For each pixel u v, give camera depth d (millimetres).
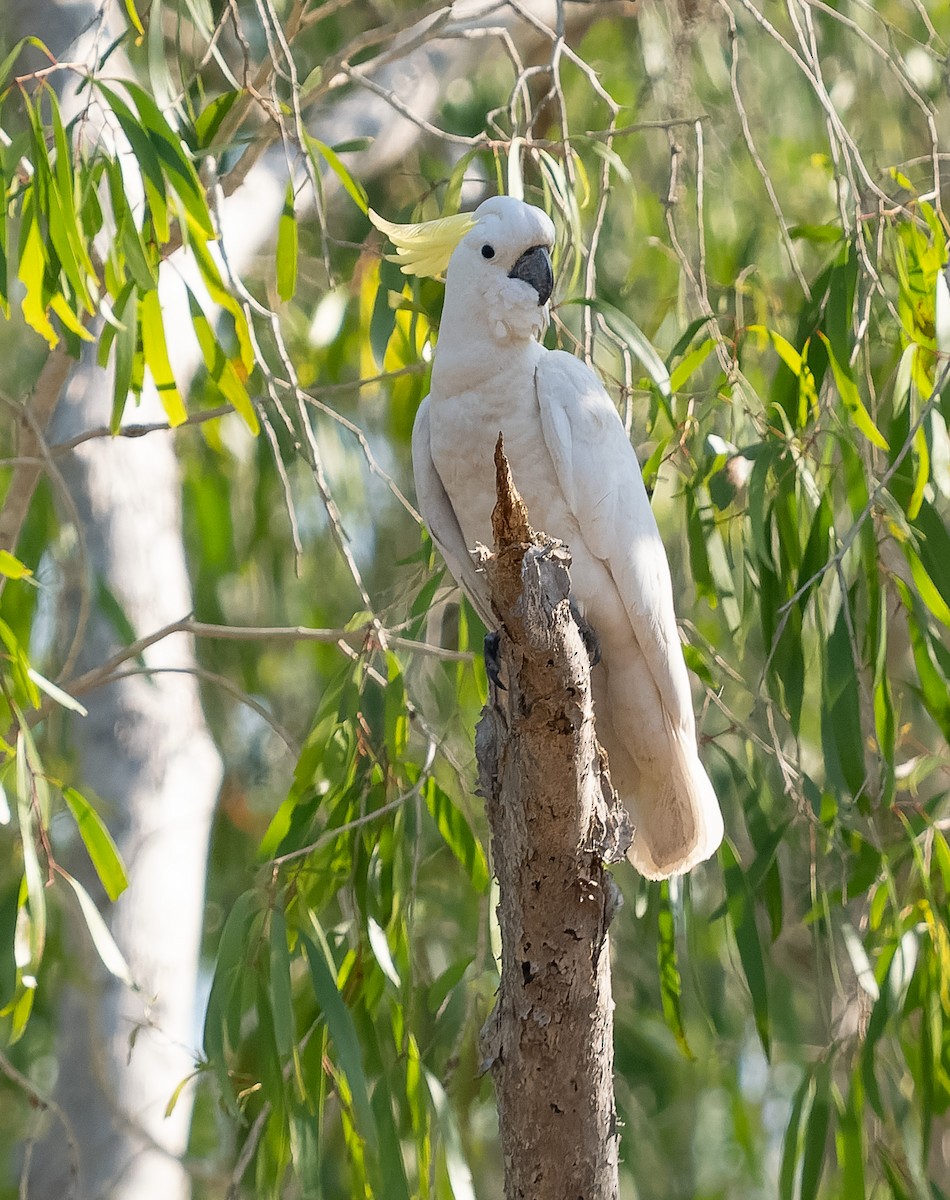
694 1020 10305
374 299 8953
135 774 9516
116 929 9180
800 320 7871
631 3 10250
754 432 8031
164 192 6750
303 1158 7176
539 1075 5039
